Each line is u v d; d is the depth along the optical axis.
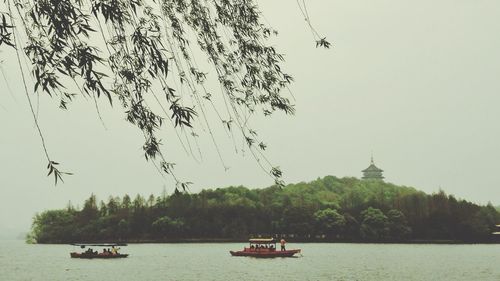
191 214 153.62
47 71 5.92
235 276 56.28
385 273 59.28
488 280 52.72
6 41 5.74
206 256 91.44
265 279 53.22
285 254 86.19
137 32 6.58
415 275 57.25
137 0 6.58
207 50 7.93
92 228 159.00
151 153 7.30
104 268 68.12
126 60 6.86
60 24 5.87
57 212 174.75
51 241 168.88
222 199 173.00
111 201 171.38
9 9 5.84
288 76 8.36
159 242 152.88
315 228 148.12
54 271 64.62
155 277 56.03
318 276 56.00
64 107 6.38
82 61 5.88
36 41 6.09
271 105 8.46
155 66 6.75
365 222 147.75
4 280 55.56
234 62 8.15
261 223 153.75
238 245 140.38
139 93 7.14
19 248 156.88
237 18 7.95
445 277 55.31
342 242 151.62
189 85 7.39
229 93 8.17
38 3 5.93
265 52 8.19
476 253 100.56
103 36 6.38
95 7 6.07
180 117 7.09
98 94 6.03
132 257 90.25
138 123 7.27
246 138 8.05
